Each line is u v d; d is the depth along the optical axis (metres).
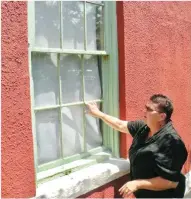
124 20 3.36
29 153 2.44
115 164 3.29
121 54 3.39
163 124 2.78
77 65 3.15
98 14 3.39
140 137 2.92
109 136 3.48
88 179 2.90
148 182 2.67
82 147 3.24
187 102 4.77
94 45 3.34
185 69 4.68
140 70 3.65
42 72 2.79
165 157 2.64
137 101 3.59
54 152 2.93
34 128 2.59
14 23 2.32
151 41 3.85
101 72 3.42
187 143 4.80
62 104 2.98
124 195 2.65
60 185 2.69
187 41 4.73
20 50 2.37
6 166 2.27
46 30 2.83
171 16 4.30
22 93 2.38
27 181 2.43
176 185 2.74
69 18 3.06
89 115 3.32
